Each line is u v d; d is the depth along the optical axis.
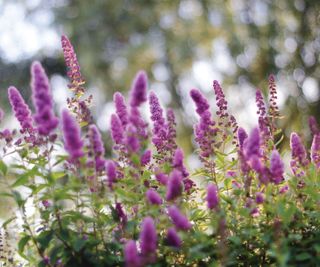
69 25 6.66
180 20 6.56
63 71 7.15
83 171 1.81
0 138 1.89
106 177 1.86
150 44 6.51
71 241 1.86
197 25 6.49
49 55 7.15
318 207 1.93
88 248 1.86
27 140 1.91
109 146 5.75
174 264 1.88
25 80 7.07
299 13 5.69
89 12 6.61
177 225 1.74
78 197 1.85
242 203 1.93
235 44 5.91
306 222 1.92
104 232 1.91
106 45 6.68
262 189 1.95
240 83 5.82
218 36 6.32
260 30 5.86
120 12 6.61
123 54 6.50
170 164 1.97
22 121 1.92
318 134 2.05
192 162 5.19
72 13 6.84
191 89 1.96
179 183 1.77
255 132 1.84
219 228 1.80
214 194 1.79
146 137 1.86
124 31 6.68
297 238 1.83
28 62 7.08
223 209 1.86
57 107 6.43
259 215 1.93
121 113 1.96
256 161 1.84
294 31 5.68
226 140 2.03
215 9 6.34
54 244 1.94
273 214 1.88
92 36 6.61
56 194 1.83
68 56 2.02
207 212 2.00
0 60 7.03
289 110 5.27
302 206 1.93
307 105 5.28
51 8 6.90
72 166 1.90
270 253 1.85
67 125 1.74
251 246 1.93
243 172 1.90
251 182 1.97
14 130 1.90
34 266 2.01
